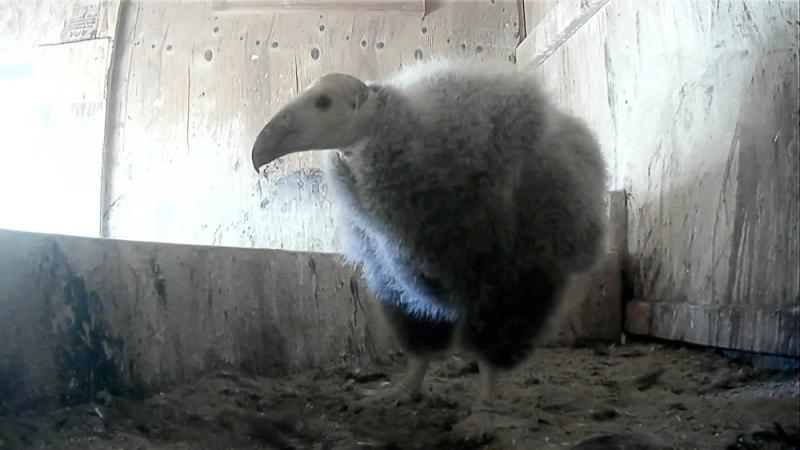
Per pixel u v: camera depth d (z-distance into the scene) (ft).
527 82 2.66
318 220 6.53
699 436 2.36
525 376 3.46
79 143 6.95
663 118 3.97
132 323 2.62
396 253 2.59
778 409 2.58
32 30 7.13
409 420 2.60
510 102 2.56
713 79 3.47
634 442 2.26
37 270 2.28
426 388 3.10
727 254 3.40
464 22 6.63
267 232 6.63
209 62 6.82
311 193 6.55
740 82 3.26
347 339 3.65
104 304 2.52
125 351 2.57
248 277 3.19
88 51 6.98
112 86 6.95
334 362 3.53
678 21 3.77
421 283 2.65
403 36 6.65
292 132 2.47
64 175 6.95
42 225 6.93
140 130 6.88
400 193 2.45
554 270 2.68
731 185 3.35
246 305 3.16
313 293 3.51
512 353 2.64
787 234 2.97
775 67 3.01
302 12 6.75
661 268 4.05
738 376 3.15
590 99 4.97
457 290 2.57
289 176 6.59
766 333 3.08
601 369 3.62
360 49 6.66
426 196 2.44
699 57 3.59
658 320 4.02
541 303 2.65
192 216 6.77
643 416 2.67
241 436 2.32
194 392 2.70
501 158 2.49
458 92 2.53
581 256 2.87
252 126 6.73
